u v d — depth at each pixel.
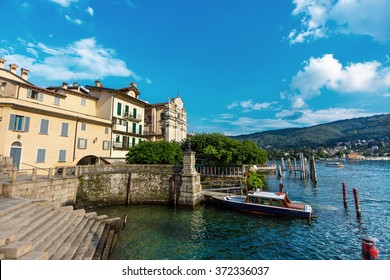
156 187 23.56
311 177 45.78
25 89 24.23
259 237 14.36
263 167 61.19
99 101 33.75
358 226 16.50
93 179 21.92
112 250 11.88
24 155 22.22
